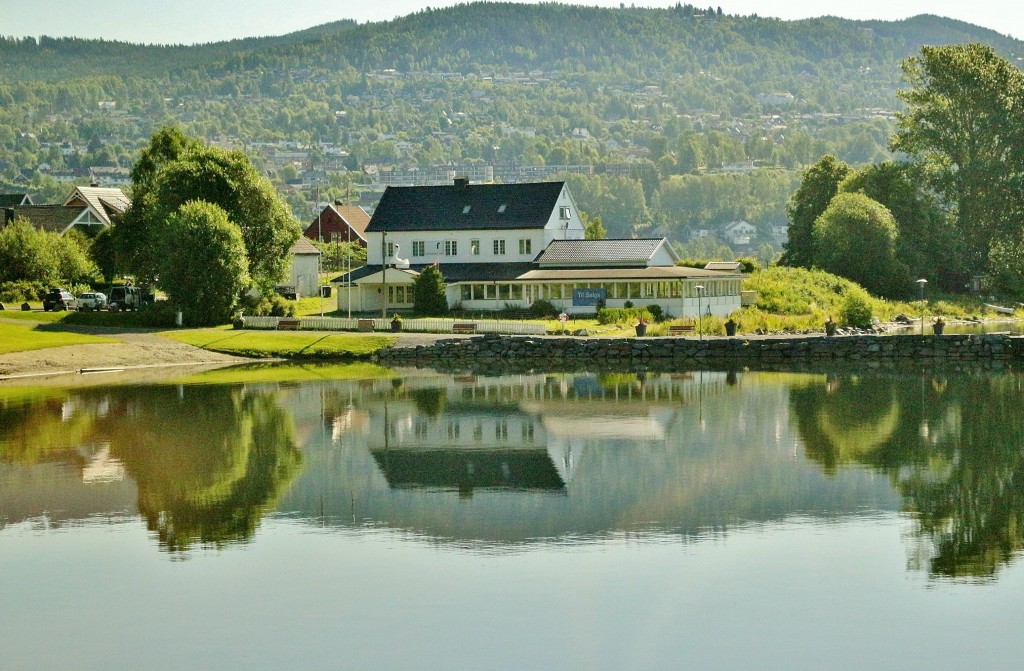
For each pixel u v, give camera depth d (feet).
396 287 433.07
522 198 454.40
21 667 100.27
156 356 329.72
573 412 220.64
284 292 516.32
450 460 174.81
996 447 178.70
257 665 99.76
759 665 98.89
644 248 418.10
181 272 382.63
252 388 265.75
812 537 130.82
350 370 308.60
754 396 241.35
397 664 99.60
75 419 217.15
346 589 116.26
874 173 553.23
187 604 112.88
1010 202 530.27
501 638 104.37
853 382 268.21
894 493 149.38
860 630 105.19
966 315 483.51
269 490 155.84
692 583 116.78
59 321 386.32
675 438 189.98
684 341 331.36
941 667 98.22
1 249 476.13
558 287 407.23
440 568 122.11
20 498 151.84
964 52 535.60
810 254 558.56
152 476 164.25
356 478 162.71
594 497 149.69
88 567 123.54
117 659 101.45
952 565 120.67
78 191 609.83
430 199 466.70
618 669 98.32
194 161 415.64
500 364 325.21
